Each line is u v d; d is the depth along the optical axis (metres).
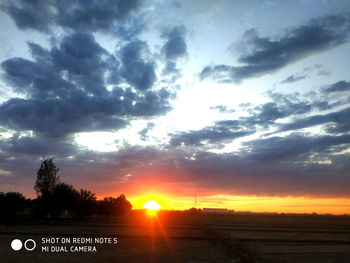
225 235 26.42
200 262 14.56
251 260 15.25
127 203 67.00
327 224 52.47
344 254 17.80
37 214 48.50
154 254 16.41
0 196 42.09
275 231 32.00
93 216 66.25
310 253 17.81
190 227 35.66
